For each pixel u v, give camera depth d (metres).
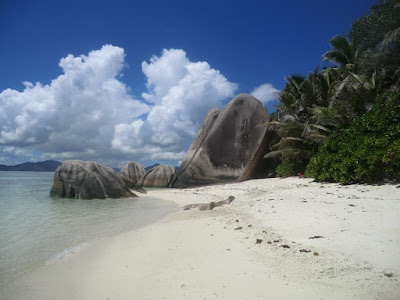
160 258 4.88
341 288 3.18
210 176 23.55
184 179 23.97
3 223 8.48
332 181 13.42
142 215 9.82
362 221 5.71
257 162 23.34
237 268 4.07
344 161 11.61
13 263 4.88
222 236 5.95
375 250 4.16
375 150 10.62
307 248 4.62
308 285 3.32
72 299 3.47
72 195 15.18
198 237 6.07
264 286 3.40
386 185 10.09
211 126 25.92
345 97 18.42
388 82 20.48
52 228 7.74
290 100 25.56
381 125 10.84
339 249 4.40
